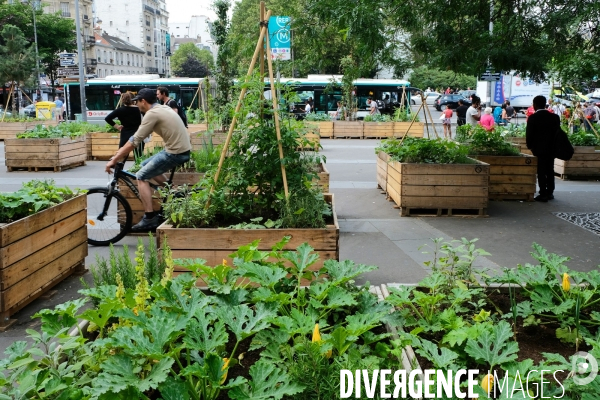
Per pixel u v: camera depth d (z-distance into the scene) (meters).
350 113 28.53
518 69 11.25
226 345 3.61
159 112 7.50
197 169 9.09
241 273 3.71
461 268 4.28
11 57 35.38
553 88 17.20
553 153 10.92
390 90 33.44
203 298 3.38
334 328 3.54
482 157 11.14
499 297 4.36
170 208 5.93
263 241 5.42
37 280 5.56
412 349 3.32
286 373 2.87
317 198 6.02
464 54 11.02
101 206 10.15
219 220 6.15
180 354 3.22
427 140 10.64
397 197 10.09
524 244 7.88
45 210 5.69
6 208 5.50
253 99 6.01
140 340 2.86
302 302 3.72
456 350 3.32
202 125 20.77
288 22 9.59
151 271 4.61
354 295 3.79
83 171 15.86
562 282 3.97
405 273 6.51
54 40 58.41
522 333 3.80
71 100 32.28
